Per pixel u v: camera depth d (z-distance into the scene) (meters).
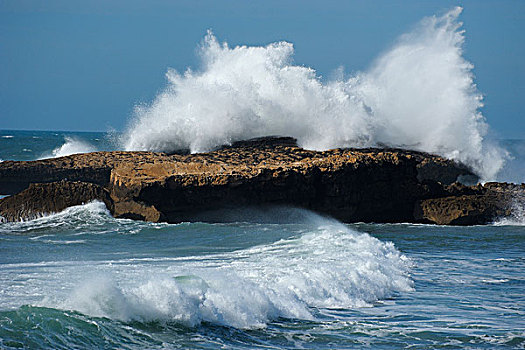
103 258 40.69
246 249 45.19
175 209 59.59
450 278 41.38
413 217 69.94
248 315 28.56
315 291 33.31
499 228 66.44
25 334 23.02
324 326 28.97
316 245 46.56
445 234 61.47
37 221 56.34
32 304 26.16
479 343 27.34
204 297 28.48
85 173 62.84
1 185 62.09
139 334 25.14
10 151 175.62
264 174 61.12
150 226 55.53
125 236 51.00
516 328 29.72
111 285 27.61
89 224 55.38
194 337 25.73
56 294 28.33
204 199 60.06
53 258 40.12
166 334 25.58
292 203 63.06
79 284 28.73
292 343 26.39
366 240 49.41
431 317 31.38
